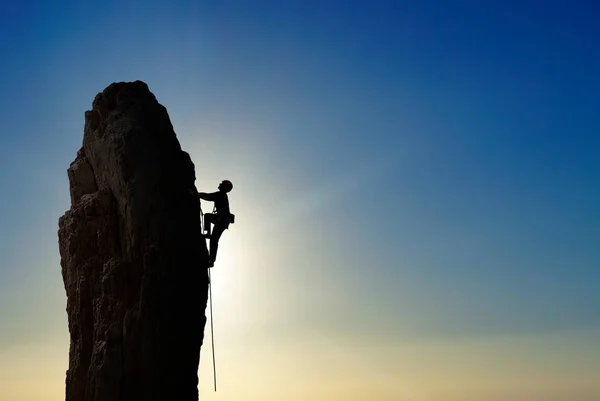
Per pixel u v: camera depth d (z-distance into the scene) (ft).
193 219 111.14
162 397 102.27
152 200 106.83
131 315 104.27
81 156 118.93
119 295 106.01
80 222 111.34
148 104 114.42
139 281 106.01
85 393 106.63
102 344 104.68
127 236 107.86
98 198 110.42
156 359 102.83
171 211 107.96
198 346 109.60
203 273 110.93
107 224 110.01
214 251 113.91
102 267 109.29
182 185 111.34
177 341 105.09
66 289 114.52
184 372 106.22
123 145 108.58
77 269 111.14
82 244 111.14
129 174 107.86
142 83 116.88
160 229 106.01
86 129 117.60
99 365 103.96
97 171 115.03
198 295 109.50
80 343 109.29
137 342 103.35
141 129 110.22
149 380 102.17
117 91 115.85
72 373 109.29
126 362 102.78
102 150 112.88
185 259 107.45
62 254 117.08
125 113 112.88
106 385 102.37
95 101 117.60
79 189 116.47
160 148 110.42
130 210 106.83
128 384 102.27
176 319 105.29
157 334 103.40
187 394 106.52
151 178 107.55
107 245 109.81
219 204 114.93
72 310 111.96
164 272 105.09
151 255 104.99
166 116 115.65
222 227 114.32
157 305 104.01
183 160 114.01
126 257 107.65
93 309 108.78
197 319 109.29
